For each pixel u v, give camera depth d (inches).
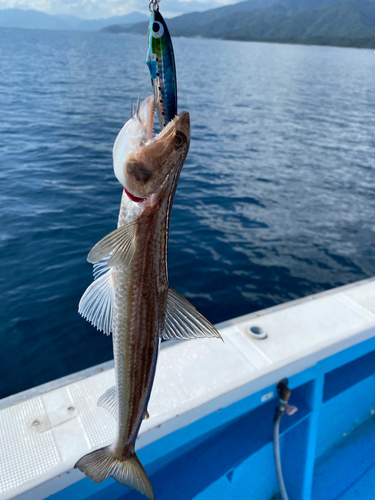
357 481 26.6
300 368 23.9
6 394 40.9
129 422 13.3
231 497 23.4
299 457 25.1
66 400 20.2
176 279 64.4
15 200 88.5
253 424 24.4
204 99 293.3
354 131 213.3
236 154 150.6
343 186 118.6
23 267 62.2
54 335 48.9
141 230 11.6
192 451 22.9
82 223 78.4
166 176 11.7
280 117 243.1
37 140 146.3
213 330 11.9
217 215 90.9
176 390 21.1
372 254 77.2
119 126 180.4
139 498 20.4
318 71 650.8
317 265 71.8
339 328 26.5
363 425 30.3
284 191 111.0
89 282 58.9
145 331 12.3
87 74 396.2
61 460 17.2
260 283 64.9
